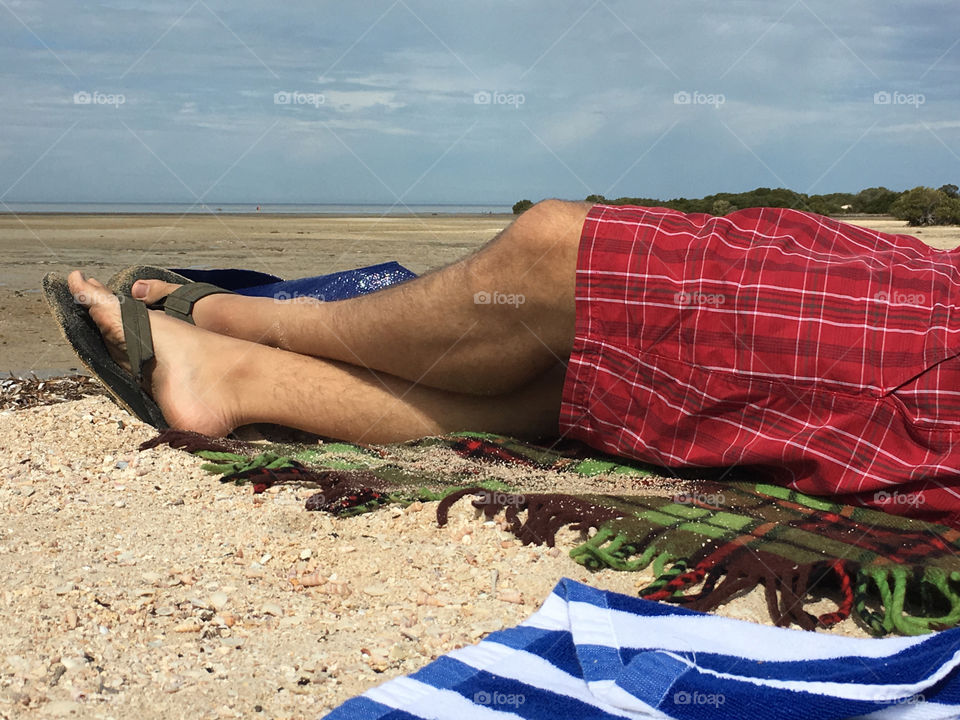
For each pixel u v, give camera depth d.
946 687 1.61
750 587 2.06
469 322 2.73
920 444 2.28
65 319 3.14
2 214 37.31
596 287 2.54
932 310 2.29
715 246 2.46
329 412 3.07
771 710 1.50
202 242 15.49
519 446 2.93
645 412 2.57
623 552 2.19
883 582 1.99
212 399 3.11
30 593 1.96
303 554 2.24
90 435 3.13
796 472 2.43
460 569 2.17
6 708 1.54
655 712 1.52
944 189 24.89
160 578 2.08
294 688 1.67
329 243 15.32
